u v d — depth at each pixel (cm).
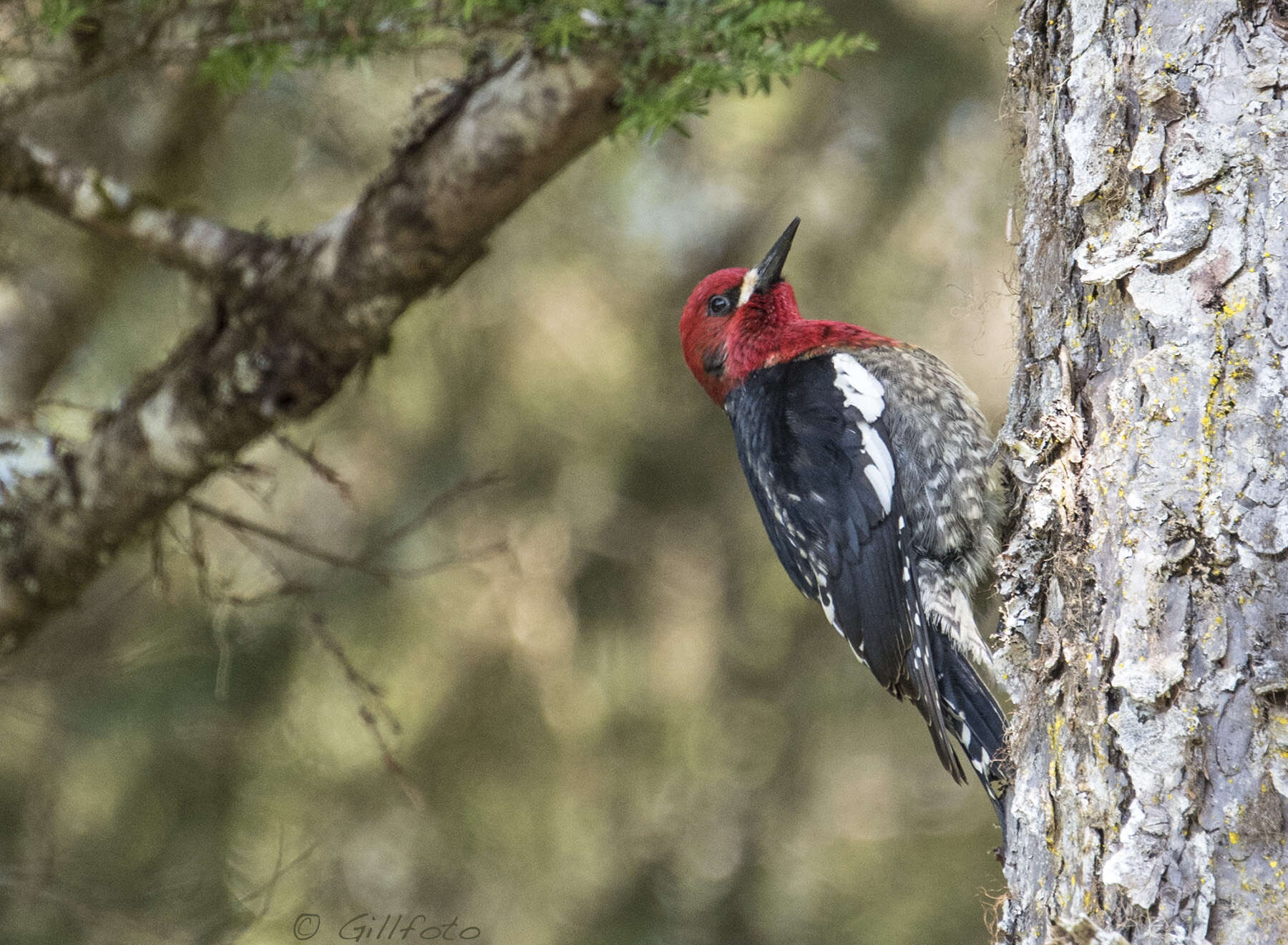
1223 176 512
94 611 1105
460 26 696
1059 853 519
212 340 853
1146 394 517
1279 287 494
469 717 1248
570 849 1256
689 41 683
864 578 827
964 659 789
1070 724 522
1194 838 468
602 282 1313
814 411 864
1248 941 450
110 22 723
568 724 1287
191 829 1088
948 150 1227
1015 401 622
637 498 1352
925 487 820
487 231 819
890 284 1259
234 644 1121
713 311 965
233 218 1188
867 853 1297
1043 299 597
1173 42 531
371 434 1266
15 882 862
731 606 1365
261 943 1079
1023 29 629
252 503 1222
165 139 1115
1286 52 514
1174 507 495
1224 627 476
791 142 1284
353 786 1186
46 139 1072
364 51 704
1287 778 455
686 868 1270
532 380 1292
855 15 1225
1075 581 536
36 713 982
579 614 1315
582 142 779
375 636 1209
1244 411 490
